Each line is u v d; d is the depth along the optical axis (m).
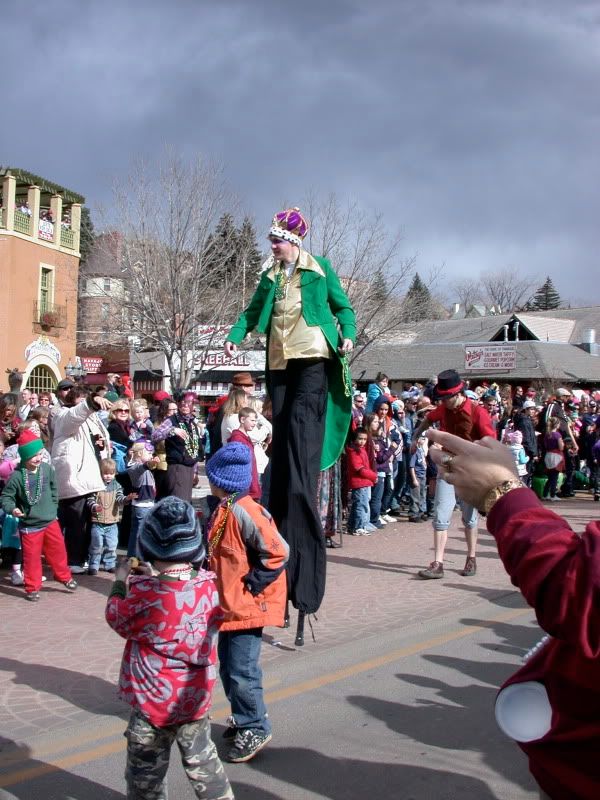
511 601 7.86
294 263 5.31
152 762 3.31
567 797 1.81
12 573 8.57
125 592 3.31
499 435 17.25
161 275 27.67
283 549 4.13
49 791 3.95
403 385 44.88
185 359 27.75
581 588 1.62
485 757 4.33
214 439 10.05
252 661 4.26
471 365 41.69
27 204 35.16
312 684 5.46
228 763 4.26
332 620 7.12
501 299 83.31
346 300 5.39
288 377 5.38
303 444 5.25
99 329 35.62
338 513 10.88
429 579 8.82
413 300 31.69
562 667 1.79
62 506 8.95
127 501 9.16
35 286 35.00
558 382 38.69
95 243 32.03
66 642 6.39
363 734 4.64
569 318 56.66
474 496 1.92
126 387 16.52
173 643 3.24
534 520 1.79
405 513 14.30
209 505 7.75
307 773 4.15
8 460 8.81
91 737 4.57
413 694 5.28
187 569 3.37
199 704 3.30
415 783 4.04
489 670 5.77
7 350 33.44
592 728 1.77
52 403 12.16
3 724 4.73
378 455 12.48
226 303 28.05
